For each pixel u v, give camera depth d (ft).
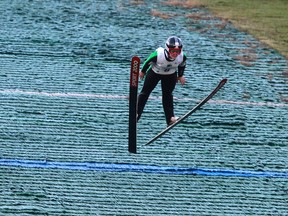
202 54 218.38
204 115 175.63
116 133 163.73
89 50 214.69
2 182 136.98
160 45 224.12
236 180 144.97
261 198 138.41
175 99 183.93
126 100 181.98
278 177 147.43
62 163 147.23
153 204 133.18
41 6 256.52
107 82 192.85
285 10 272.92
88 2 266.77
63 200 132.26
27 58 205.05
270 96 191.21
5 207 127.54
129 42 224.33
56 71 197.47
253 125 172.45
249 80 201.05
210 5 274.57
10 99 177.06
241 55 220.02
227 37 236.63
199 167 149.48
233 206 134.62
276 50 226.58
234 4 278.26
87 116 171.32
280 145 162.91
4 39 218.38
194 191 139.33
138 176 143.74
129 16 252.42
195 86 193.98
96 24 240.73
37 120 166.91
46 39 221.25
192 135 164.76
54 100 178.60
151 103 180.34
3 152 150.00
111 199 134.00
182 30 241.35
